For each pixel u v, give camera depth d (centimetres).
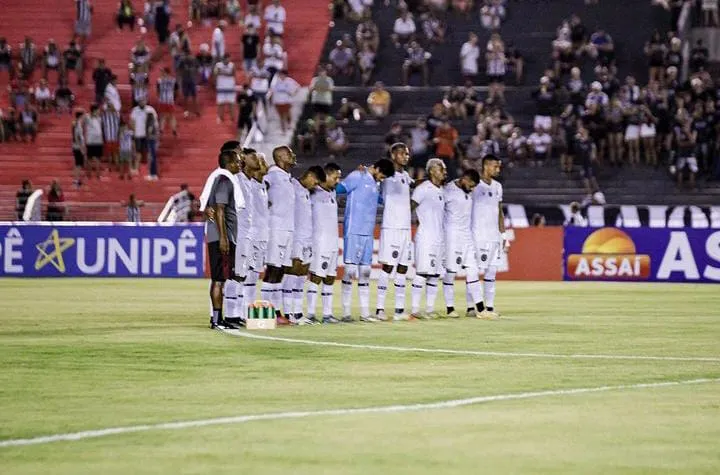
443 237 4872
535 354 3550
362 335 4081
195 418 2428
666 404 2625
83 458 2058
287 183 4469
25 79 10362
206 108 9981
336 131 9400
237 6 10800
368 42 10188
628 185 9112
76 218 8856
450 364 3297
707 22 10344
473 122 9556
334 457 2064
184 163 9581
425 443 2183
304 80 10400
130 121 9419
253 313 4291
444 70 10269
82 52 10400
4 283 7350
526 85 10069
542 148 9206
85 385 2873
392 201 4712
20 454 2091
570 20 10175
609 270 8044
